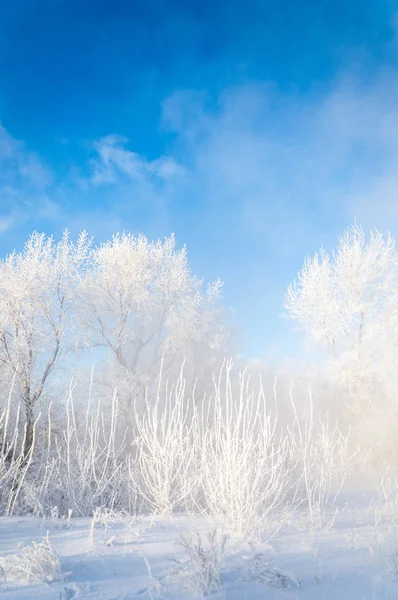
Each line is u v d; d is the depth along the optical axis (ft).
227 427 16.14
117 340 55.83
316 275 59.21
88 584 8.70
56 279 43.39
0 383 36.11
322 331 57.52
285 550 11.37
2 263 42.65
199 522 14.99
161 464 17.58
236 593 8.48
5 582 8.91
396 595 8.34
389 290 56.80
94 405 36.42
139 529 13.75
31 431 31.14
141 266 59.98
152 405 46.78
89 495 18.84
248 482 14.64
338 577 9.37
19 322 39.45
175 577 8.98
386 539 11.44
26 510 18.51
